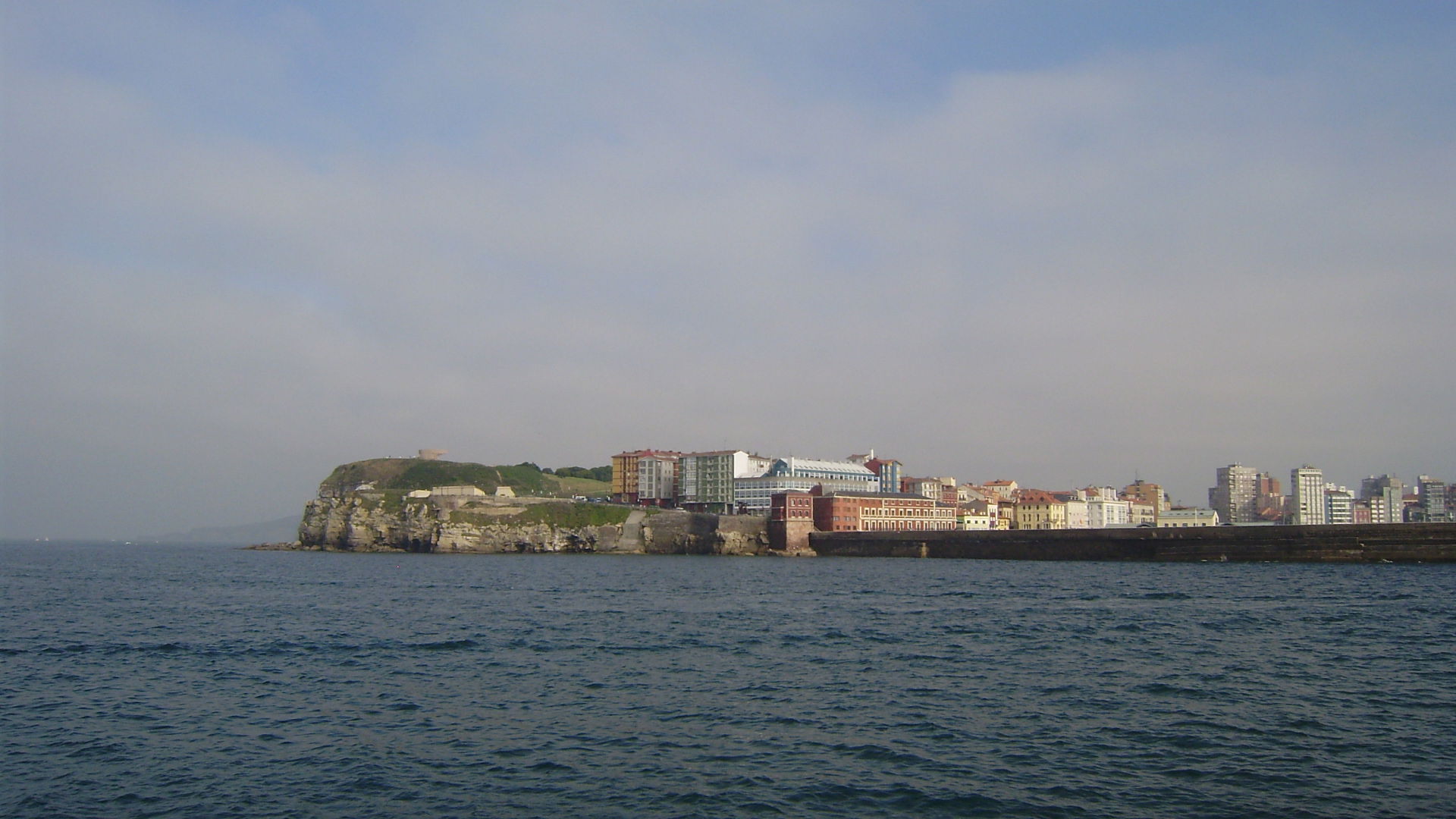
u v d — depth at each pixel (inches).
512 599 4333.2
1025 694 2012.8
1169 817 1261.1
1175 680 2156.7
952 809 1299.2
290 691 2073.1
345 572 6973.4
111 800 1347.2
